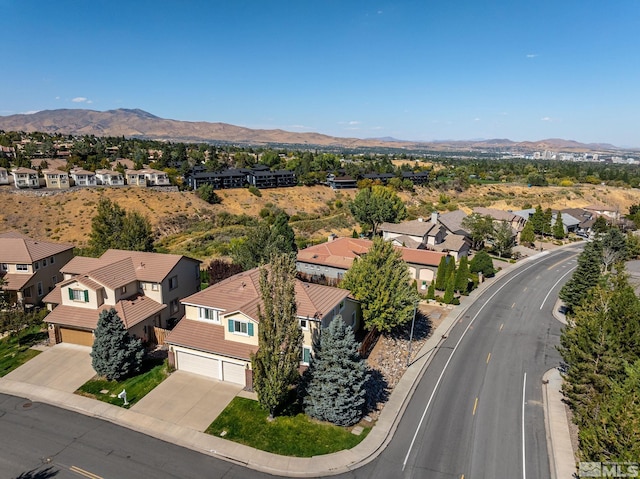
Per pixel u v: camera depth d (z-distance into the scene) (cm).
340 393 2506
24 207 8569
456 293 5138
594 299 2866
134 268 3953
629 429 1644
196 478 2131
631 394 1838
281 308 2445
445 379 3172
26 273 4388
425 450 2384
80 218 8506
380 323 3591
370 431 2527
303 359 3111
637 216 9481
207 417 2606
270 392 2433
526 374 3262
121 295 3662
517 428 2595
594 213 10194
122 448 2338
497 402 2873
